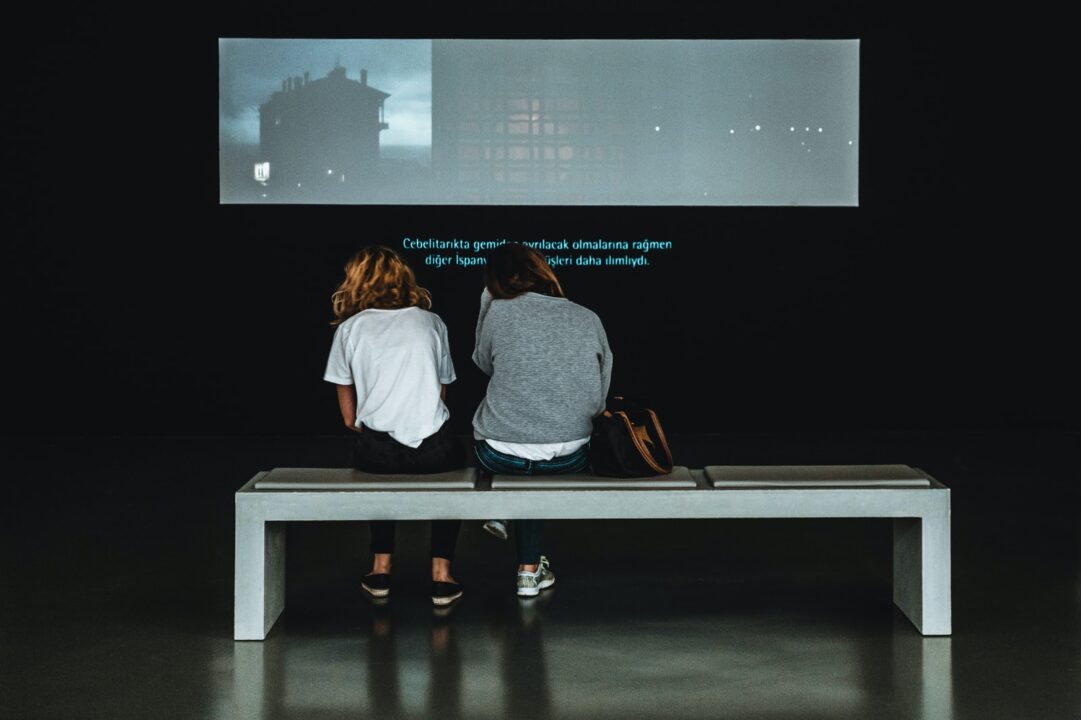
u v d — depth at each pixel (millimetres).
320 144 9469
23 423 9523
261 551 4148
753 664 3889
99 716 3434
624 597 4746
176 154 9438
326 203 9516
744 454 8648
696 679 3742
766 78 9508
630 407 4484
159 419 9578
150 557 5426
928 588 4176
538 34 9469
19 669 3850
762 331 9680
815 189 9578
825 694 3592
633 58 9484
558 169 9531
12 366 9492
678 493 4141
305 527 6098
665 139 9531
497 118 9500
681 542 5742
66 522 6195
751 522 6156
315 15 9422
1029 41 9531
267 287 9547
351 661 3936
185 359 9570
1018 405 9727
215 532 5957
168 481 7496
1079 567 5195
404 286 4641
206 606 4609
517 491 4152
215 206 9477
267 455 8594
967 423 9758
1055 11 9523
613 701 3547
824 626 4324
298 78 9438
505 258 4617
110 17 9352
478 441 4590
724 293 9641
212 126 9438
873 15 9508
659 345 9672
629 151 9531
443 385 4738
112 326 9516
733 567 5250
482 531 6031
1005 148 9570
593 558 5434
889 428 9750
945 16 9531
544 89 9500
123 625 4352
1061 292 9656
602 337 4590
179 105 9414
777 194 9578
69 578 5043
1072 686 3648
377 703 3537
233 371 9578
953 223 9625
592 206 9555
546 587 4887
